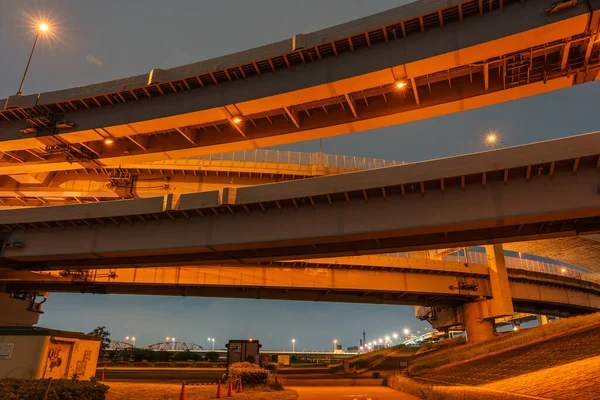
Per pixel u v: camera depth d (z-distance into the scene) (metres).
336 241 25.23
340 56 28.23
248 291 51.56
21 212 30.19
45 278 43.84
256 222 26.34
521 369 25.25
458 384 24.95
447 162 22.19
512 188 21.66
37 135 34.66
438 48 25.53
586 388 15.53
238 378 24.77
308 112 32.66
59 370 20.41
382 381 34.69
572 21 22.98
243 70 30.20
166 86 32.16
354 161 49.88
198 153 36.53
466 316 61.12
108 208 28.52
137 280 45.53
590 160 20.44
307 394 23.58
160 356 97.88
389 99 30.67
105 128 33.28
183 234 27.58
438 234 25.97
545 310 75.69
